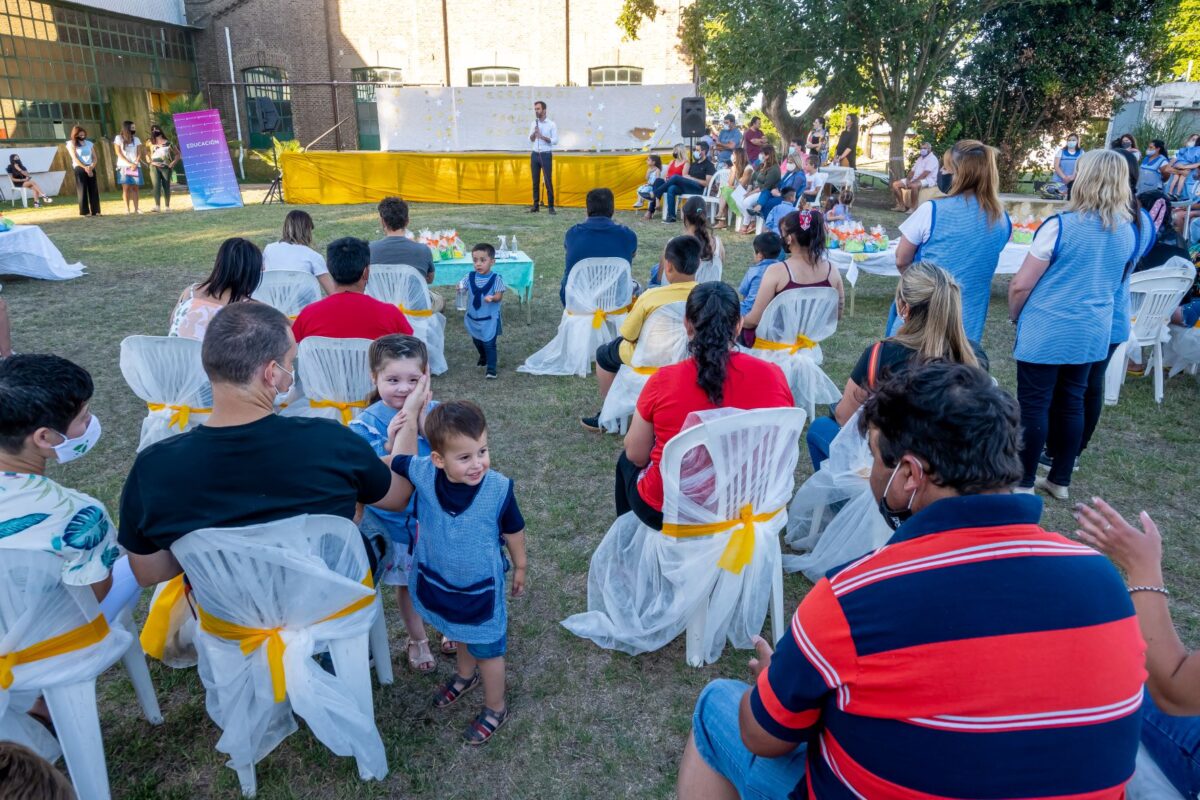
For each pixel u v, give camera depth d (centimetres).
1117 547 150
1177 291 488
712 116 2308
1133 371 573
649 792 222
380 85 2105
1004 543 111
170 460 172
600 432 470
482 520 222
